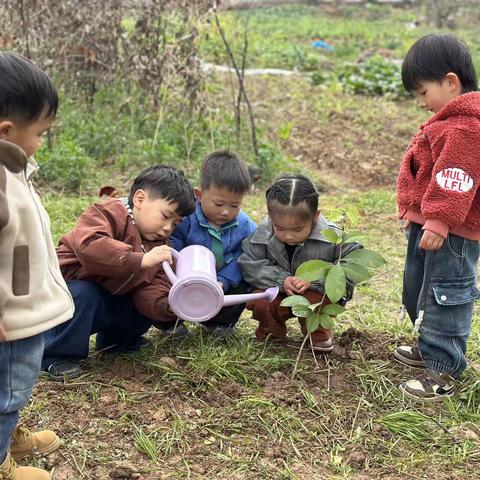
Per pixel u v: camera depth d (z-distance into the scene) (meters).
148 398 3.34
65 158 6.71
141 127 7.70
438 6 17.27
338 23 16.88
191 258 3.46
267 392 3.43
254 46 12.79
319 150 8.17
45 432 2.95
